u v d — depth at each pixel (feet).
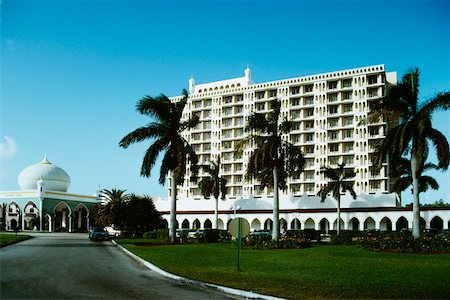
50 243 136.46
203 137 349.20
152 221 215.10
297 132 310.24
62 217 351.87
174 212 139.74
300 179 306.55
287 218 256.52
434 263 69.21
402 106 109.60
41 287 46.21
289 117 316.19
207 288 48.34
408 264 67.87
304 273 57.57
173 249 107.96
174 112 136.15
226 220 273.54
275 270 61.31
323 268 63.16
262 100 327.26
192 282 51.11
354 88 299.79
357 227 254.68
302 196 260.42
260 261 75.15
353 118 298.15
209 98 350.02
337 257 81.97
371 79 300.81
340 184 223.92
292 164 130.93
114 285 49.16
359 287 45.65
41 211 293.23
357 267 63.87
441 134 106.63
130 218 207.41
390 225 244.01
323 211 248.32
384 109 110.93
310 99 317.42
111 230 260.83
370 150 288.71
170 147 134.51
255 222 271.69
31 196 299.17
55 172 326.03
